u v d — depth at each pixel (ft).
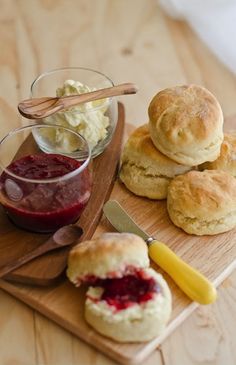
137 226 1.89
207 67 2.89
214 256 1.86
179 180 1.96
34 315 1.72
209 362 1.61
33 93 2.21
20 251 1.81
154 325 1.58
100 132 2.12
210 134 1.92
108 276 1.63
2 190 1.84
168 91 2.01
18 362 1.60
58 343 1.65
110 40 3.03
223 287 1.81
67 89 2.15
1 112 2.49
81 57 2.90
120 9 3.26
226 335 1.68
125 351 1.58
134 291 1.62
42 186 1.79
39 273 1.72
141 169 2.04
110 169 2.12
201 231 1.91
